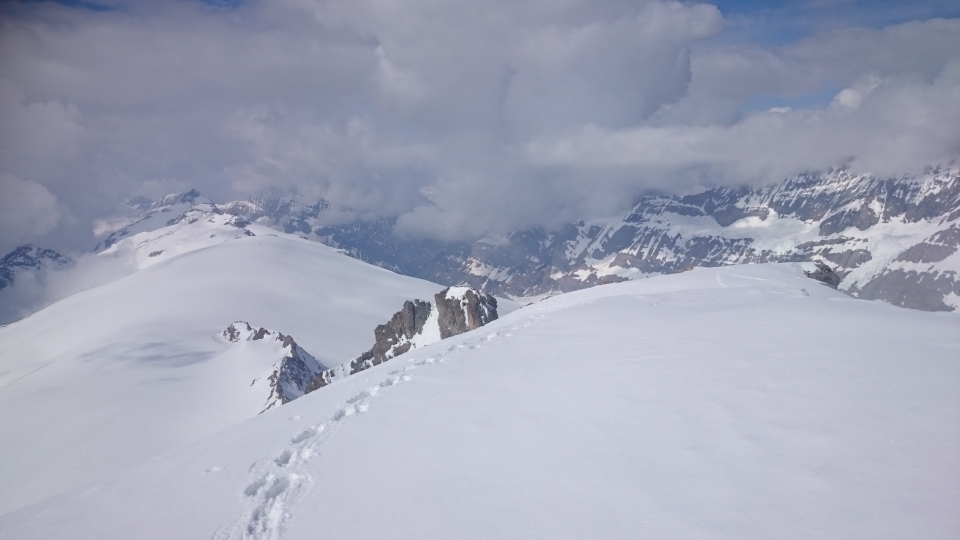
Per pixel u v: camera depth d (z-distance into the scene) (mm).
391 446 13469
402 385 19078
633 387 15297
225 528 10625
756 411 12352
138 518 11586
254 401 92000
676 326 23094
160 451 75500
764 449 10562
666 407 13414
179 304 194875
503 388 17078
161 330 155875
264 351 112250
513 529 9164
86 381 103312
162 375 106188
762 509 8688
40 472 68688
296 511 10805
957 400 11453
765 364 15688
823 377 13906
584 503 9633
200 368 112062
